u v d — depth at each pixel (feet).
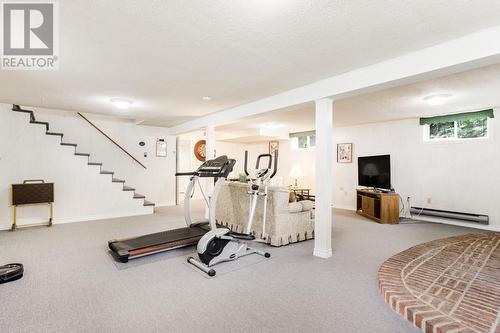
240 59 9.04
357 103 14.88
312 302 7.20
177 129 23.26
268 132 25.61
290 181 28.99
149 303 7.03
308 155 27.43
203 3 5.88
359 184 21.62
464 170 17.12
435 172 18.35
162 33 7.29
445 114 17.80
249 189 13.42
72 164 17.42
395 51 8.32
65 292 7.54
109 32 7.25
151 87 12.30
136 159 22.99
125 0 5.80
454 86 11.73
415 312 6.26
